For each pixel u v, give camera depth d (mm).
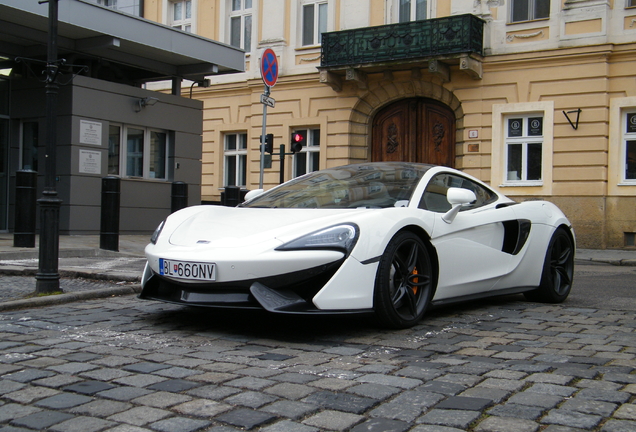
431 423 2365
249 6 20438
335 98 18234
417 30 16234
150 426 2348
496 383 2865
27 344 3684
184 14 21828
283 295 3762
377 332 4086
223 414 2461
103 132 12586
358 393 2717
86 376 2992
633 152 14508
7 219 12781
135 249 10289
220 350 3555
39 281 5332
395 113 17797
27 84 12562
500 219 5059
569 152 14961
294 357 3396
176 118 14109
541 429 2314
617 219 14492
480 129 16094
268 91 10867
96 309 4914
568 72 14992
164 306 5035
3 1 10281
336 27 18438
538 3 15570
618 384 2855
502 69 15836
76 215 12148
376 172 5055
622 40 14430
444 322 4480
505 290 5195
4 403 2627
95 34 11938
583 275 8945
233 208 4910
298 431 2293
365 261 3889
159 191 13781
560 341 3844
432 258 4453
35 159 12648
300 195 4891
